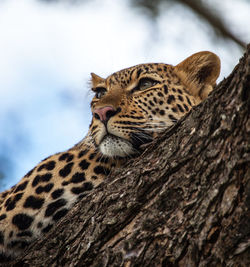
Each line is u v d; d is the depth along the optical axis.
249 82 5.96
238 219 6.13
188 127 6.90
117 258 6.93
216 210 6.27
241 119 6.04
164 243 6.65
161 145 7.24
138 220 6.95
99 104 10.06
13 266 8.07
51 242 7.79
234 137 6.11
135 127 9.98
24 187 10.45
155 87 10.79
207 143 6.48
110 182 7.65
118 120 9.89
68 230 7.68
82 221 7.58
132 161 7.82
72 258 7.41
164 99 10.73
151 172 7.04
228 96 6.35
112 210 7.24
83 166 10.34
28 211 10.09
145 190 7.02
